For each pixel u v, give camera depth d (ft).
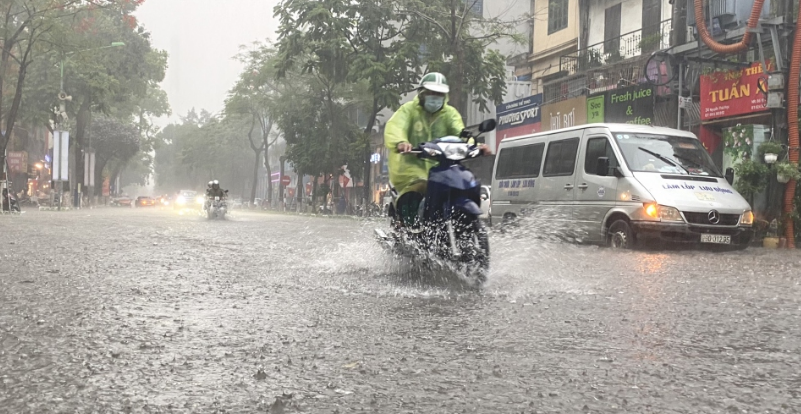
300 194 197.98
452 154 22.59
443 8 99.30
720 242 40.09
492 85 101.14
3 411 9.16
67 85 151.43
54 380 10.66
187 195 164.35
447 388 10.41
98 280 22.84
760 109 56.90
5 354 12.33
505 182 54.13
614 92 77.46
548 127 92.73
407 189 23.88
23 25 108.37
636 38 82.58
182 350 12.78
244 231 58.23
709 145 63.87
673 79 66.69
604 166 42.52
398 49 100.53
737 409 9.43
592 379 10.93
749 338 14.15
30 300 18.47
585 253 36.60
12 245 37.22
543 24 105.81
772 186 50.98
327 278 23.67
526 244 41.78
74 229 55.83
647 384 10.64
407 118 24.25
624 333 14.61
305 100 155.84
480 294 20.27
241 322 15.65
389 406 9.54
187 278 23.62
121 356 12.26
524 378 10.99
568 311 17.34
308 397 9.92
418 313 16.97
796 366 11.80
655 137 44.60
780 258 35.99
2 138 106.32
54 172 146.10
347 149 148.56
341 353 12.66
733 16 61.57
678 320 16.16
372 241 33.58
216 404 9.55
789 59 51.42
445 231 22.61
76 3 116.98
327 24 98.68
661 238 39.60
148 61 175.73
